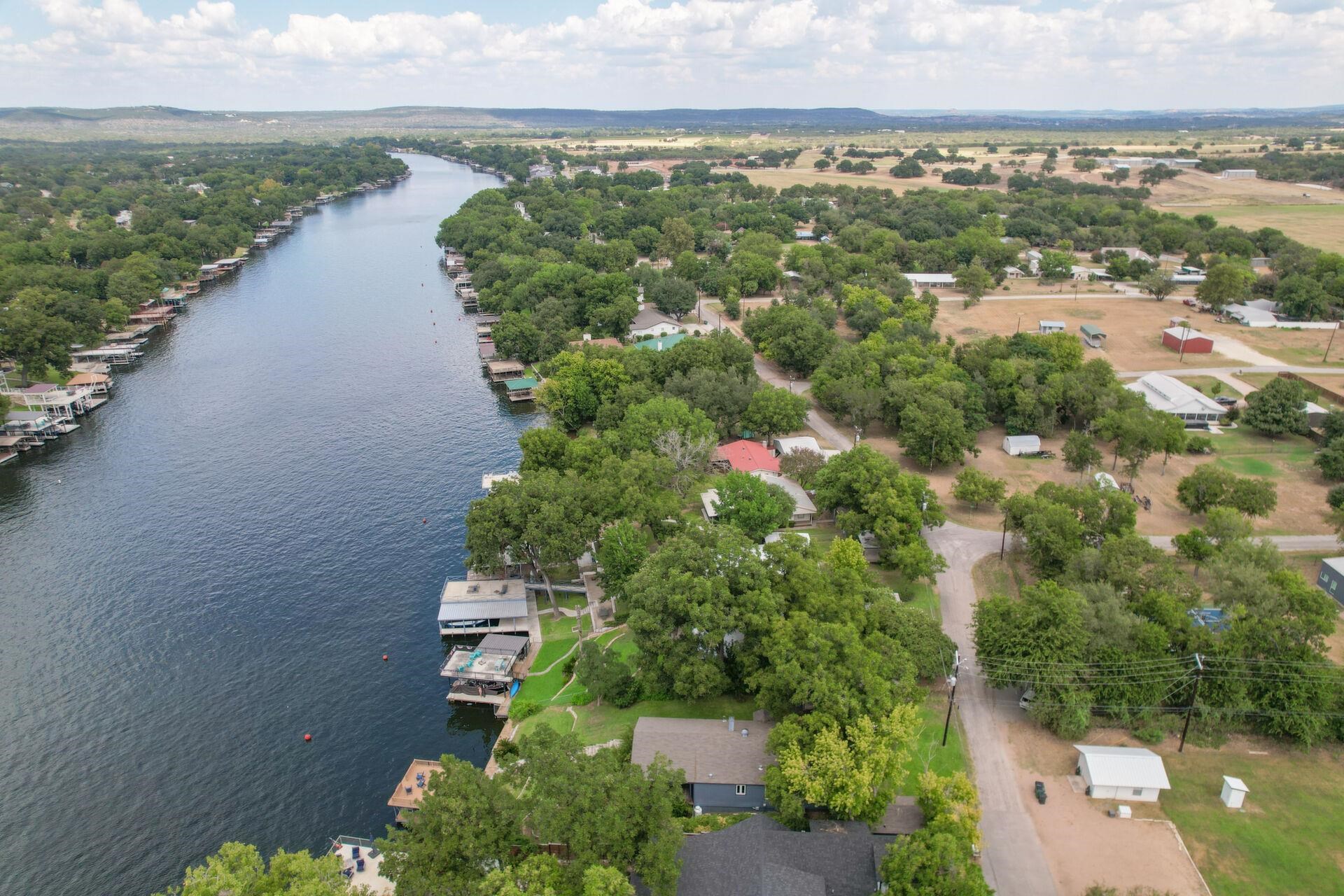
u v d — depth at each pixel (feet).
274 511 495.00
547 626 383.45
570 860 242.99
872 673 271.49
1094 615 309.22
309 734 327.88
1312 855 246.47
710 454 502.38
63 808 292.20
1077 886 236.02
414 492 517.14
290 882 210.79
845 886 226.79
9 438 578.25
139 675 358.84
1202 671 292.81
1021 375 577.02
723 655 326.24
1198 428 566.36
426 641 382.42
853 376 583.58
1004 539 421.59
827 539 428.56
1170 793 270.05
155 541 462.19
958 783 244.83
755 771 265.95
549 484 398.83
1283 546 416.87
